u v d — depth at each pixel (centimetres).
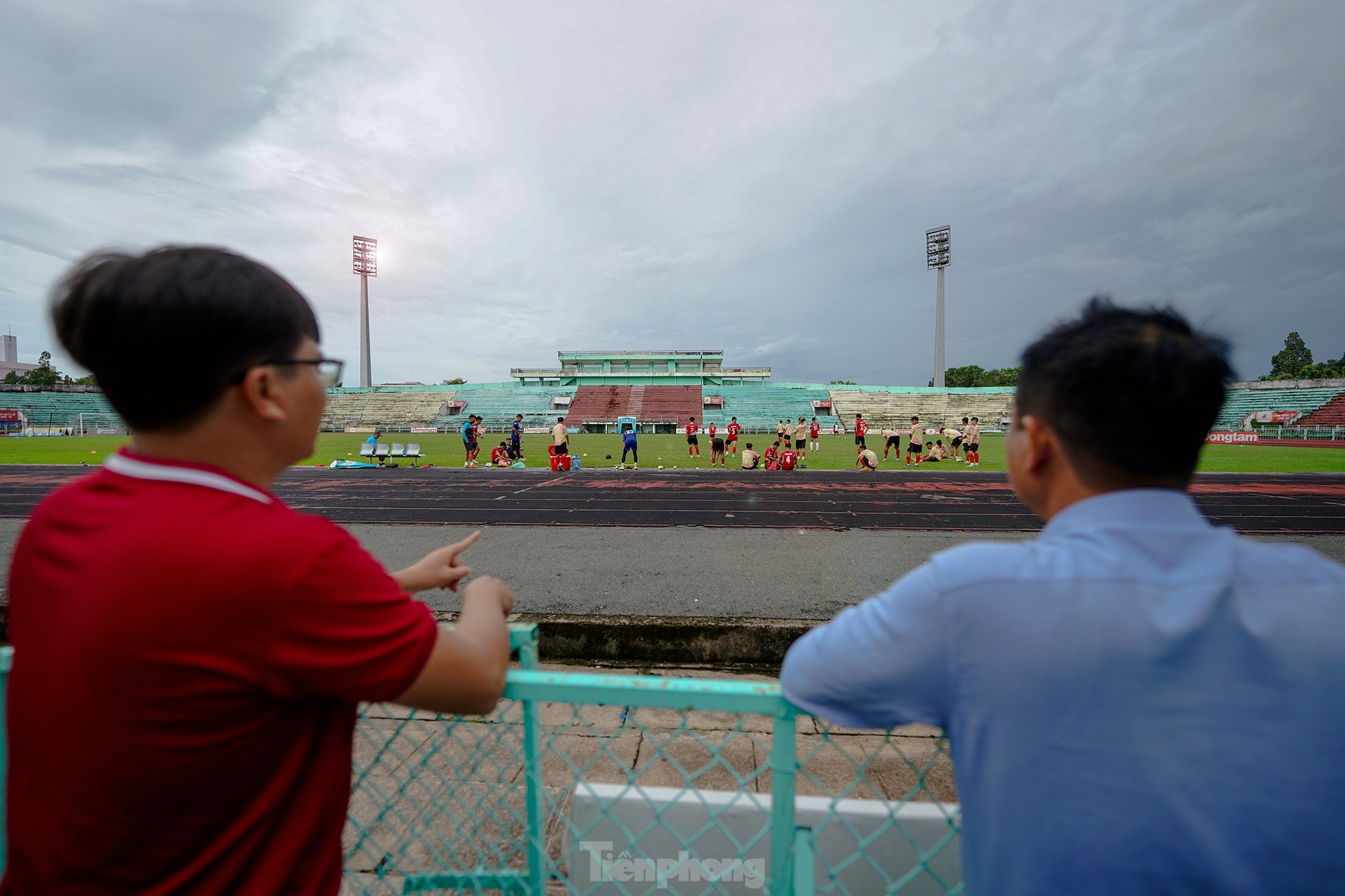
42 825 68
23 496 970
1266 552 67
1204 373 67
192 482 69
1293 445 3131
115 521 66
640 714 271
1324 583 64
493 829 184
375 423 5669
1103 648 61
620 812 108
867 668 71
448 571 111
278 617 62
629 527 715
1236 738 59
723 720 267
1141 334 71
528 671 98
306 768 74
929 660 67
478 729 251
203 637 61
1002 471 1531
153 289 65
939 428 5266
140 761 62
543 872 111
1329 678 60
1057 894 63
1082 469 75
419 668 68
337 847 79
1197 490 1076
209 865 68
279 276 78
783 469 1525
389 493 1053
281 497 1009
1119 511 70
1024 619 63
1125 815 60
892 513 827
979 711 65
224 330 67
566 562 525
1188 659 60
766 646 346
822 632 81
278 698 66
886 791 223
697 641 348
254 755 67
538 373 7256
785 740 92
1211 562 64
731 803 103
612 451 2545
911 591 70
